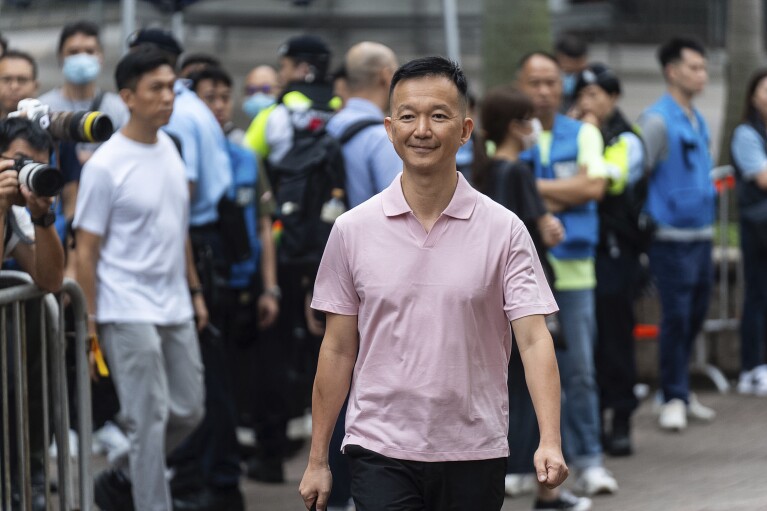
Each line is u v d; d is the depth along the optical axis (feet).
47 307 43.55
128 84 51.44
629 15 153.28
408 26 99.25
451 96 33.55
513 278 34.14
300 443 74.13
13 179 39.99
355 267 34.50
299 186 58.03
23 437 41.70
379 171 56.49
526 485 64.28
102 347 51.80
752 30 111.34
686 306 76.95
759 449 71.92
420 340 33.91
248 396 68.28
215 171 60.08
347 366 35.45
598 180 62.34
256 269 65.31
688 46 76.74
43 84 96.02
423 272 34.01
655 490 63.10
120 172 51.37
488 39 97.04
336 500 55.31
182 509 58.80
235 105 100.32
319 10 99.81
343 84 70.23
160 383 51.57
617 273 69.62
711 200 77.66
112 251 51.65
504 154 56.70
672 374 77.71
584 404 62.80
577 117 69.87
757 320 86.63
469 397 33.99
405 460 33.94
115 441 70.13
